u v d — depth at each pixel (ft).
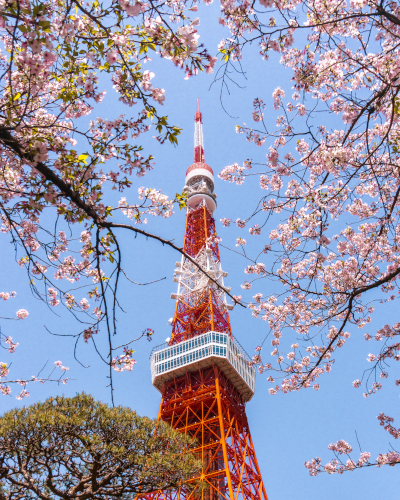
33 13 32.94
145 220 52.60
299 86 56.70
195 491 228.63
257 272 74.28
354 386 83.15
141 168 46.06
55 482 98.78
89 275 61.57
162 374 317.01
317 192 55.62
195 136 512.22
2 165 42.73
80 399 113.29
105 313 39.19
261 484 253.24
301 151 63.93
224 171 68.03
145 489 103.40
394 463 60.64
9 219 42.06
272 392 76.84
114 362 67.21
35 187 43.50
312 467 76.79
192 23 36.50
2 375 67.72
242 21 45.88
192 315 350.02
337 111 58.44
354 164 54.39
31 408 106.42
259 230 72.74
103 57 41.65
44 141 38.42
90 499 101.09
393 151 56.54
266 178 65.77
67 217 44.60
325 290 67.51
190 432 271.28
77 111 48.93
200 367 312.50
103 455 101.45
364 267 66.33
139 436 108.58
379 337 72.18
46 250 44.86
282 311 71.56
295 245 64.23
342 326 49.19
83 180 42.34
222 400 286.87
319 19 52.54
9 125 37.55
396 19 37.52
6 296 74.49
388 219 53.36
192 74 38.83
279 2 43.06
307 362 76.28
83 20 41.11
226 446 249.55
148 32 37.93
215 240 76.59
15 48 44.50
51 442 98.37
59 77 44.86
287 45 49.34
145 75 42.91
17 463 94.99
